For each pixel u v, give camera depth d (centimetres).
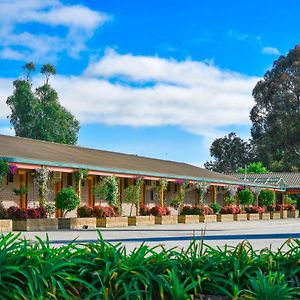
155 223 4125
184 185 4784
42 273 573
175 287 595
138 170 4188
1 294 536
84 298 573
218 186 5622
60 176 3619
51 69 8538
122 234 2447
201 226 3550
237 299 595
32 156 3328
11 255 587
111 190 3800
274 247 1463
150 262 650
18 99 8319
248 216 5553
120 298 582
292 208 6862
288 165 10606
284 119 10638
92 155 4438
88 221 3291
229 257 668
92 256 638
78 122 8762
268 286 601
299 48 10944
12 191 3250
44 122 8288
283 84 10875
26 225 2895
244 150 12319
